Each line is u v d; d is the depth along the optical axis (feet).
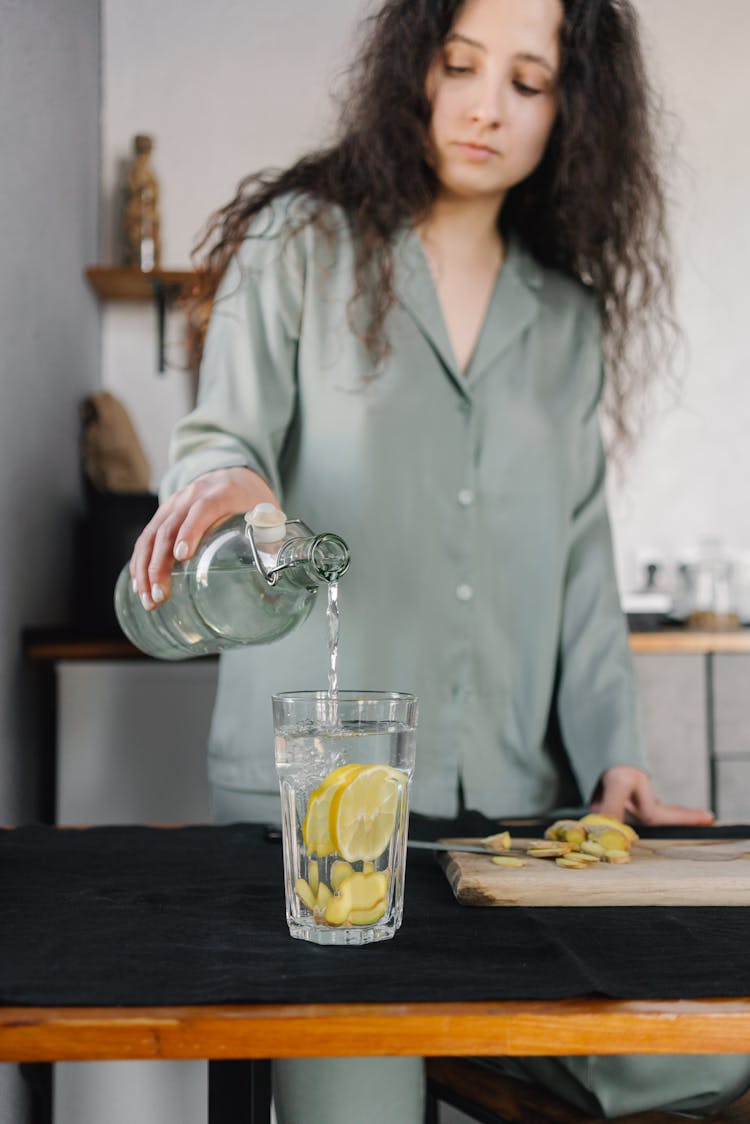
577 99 4.96
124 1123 4.84
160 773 7.50
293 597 3.28
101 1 9.75
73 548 8.34
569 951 2.54
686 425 10.48
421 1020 2.22
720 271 10.50
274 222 4.81
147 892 3.04
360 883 2.60
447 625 4.74
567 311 5.21
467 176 4.71
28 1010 2.23
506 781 4.84
